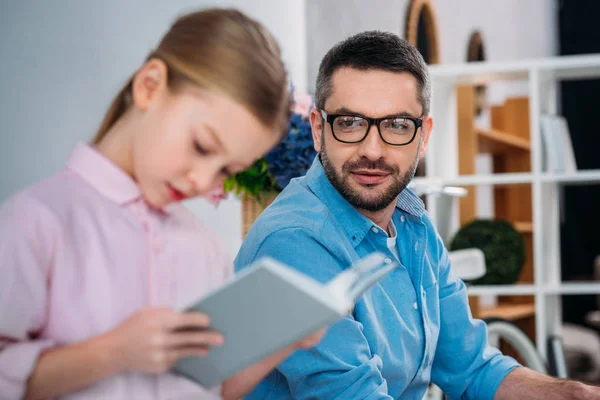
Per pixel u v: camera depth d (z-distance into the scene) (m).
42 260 0.90
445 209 3.74
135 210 0.97
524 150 4.54
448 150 3.84
